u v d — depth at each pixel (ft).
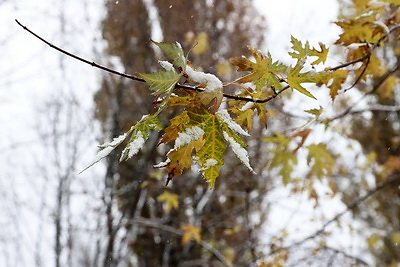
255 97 4.27
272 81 4.25
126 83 24.23
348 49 6.51
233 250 24.99
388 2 6.40
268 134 20.31
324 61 5.56
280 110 12.51
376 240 18.03
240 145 3.48
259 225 25.13
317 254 16.47
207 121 3.51
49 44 3.41
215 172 3.50
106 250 22.00
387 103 29.14
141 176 21.01
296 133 9.04
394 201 28.43
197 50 18.39
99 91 25.04
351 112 10.99
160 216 25.46
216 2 21.85
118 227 20.79
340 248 16.48
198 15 21.68
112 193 22.00
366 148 30.99
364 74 6.59
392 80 11.45
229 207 27.50
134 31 24.00
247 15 22.50
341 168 18.53
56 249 22.68
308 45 4.42
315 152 10.05
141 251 28.35
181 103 3.61
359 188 26.21
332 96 6.27
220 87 3.56
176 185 24.09
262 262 16.67
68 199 23.02
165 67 3.29
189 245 27.81
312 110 5.58
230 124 3.52
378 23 6.10
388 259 27.78
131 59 23.95
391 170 15.70
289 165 10.71
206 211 26.55
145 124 3.42
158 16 22.56
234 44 21.34
